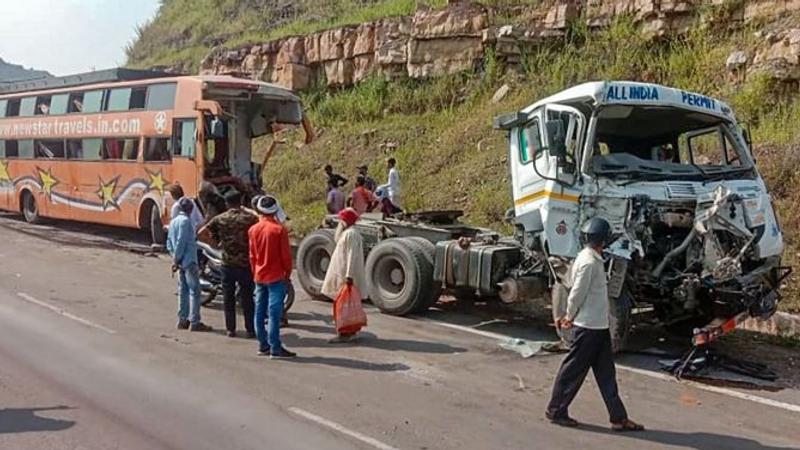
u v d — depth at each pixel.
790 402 7.93
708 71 17.55
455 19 22.78
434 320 11.53
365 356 9.27
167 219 17.84
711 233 8.87
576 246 9.37
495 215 17.05
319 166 23.41
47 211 22.47
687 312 9.52
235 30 36.56
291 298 10.91
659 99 9.68
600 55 19.86
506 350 9.74
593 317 6.91
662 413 7.46
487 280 10.73
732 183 9.55
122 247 18.47
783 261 12.11
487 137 20.02
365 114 24.44
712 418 7.35
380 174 21.44
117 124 19.45
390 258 11.82
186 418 6.88
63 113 21.53
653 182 9.38
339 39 25.73
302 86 26.75
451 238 11.84
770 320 10.95
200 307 10.96
